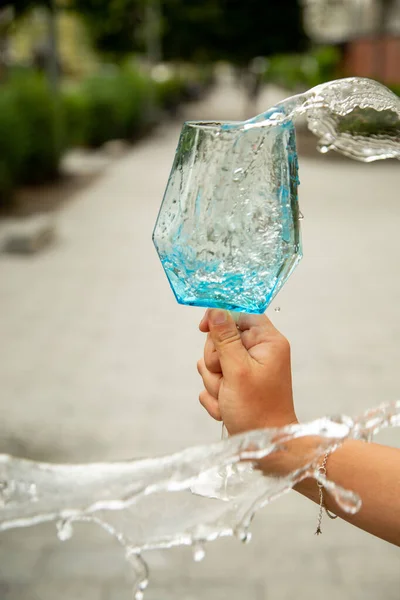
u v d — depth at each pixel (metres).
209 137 0.91
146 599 2.60
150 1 24.23
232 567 2.79
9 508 0.72
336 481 0.90
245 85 28.84
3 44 16.72
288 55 25.97
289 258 0.94
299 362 4.80
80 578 2.71
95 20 23.52
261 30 24.69
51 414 4.06
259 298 0.95
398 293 6.41
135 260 7.61
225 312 1.01
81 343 5.21
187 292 0.97
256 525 3.05
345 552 2.89
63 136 13.99
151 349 5.07
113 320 5.71
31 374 4.63
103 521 0.78
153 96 24.88
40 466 0.74
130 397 4.28
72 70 30.25
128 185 12.75
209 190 0.91
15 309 6.01
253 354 1.00
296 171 0.95
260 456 0.75
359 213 10.10
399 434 3.67
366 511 0.89
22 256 7.82
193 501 0.82
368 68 19.36
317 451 0.84
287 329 5.46
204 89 51.66
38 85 12.68
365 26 23.83
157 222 0.97
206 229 0.92
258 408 0.97
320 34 26.91
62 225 9.46
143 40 25.14
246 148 0.90
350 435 0.78
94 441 3.75
